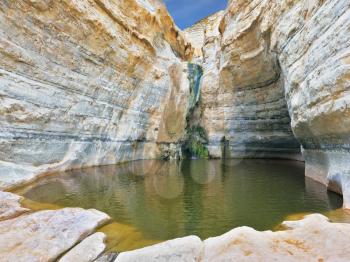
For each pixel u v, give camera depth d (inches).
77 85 531.8
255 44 698.2
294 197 311.1
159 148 882.8
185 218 248.4
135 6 736.3
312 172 419.5
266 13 556.4
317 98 302.7
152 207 285.9
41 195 324.2
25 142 408.5
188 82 1006.4
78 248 174.4
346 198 259.9
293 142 784.3
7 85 379.6
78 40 522.9
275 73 670.5
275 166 659.4
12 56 388.2
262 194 338.6
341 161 285.4
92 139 586.2
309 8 352.2
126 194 344.8
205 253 161.0
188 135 1023.0
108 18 613.0
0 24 370.9
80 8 514.6
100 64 596.7
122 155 708.0
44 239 185.5
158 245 174.9
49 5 445.7
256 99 834.8
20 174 379.6
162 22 962.1
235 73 836.6
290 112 457.7
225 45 820.0
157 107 861.2
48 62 457.7
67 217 226.8
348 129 253.4
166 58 931.3
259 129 860.0
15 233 193.2
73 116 519.5
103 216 238.8
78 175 467.8
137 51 727.7
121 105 698.2
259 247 163.2
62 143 494.9
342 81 249.0
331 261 141.2
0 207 255.1
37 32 431.8
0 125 368.2
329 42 281.1
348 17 247.3
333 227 187.0
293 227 204.8
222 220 240.4
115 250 177.3
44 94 446.9
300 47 379.6
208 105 1010.7
